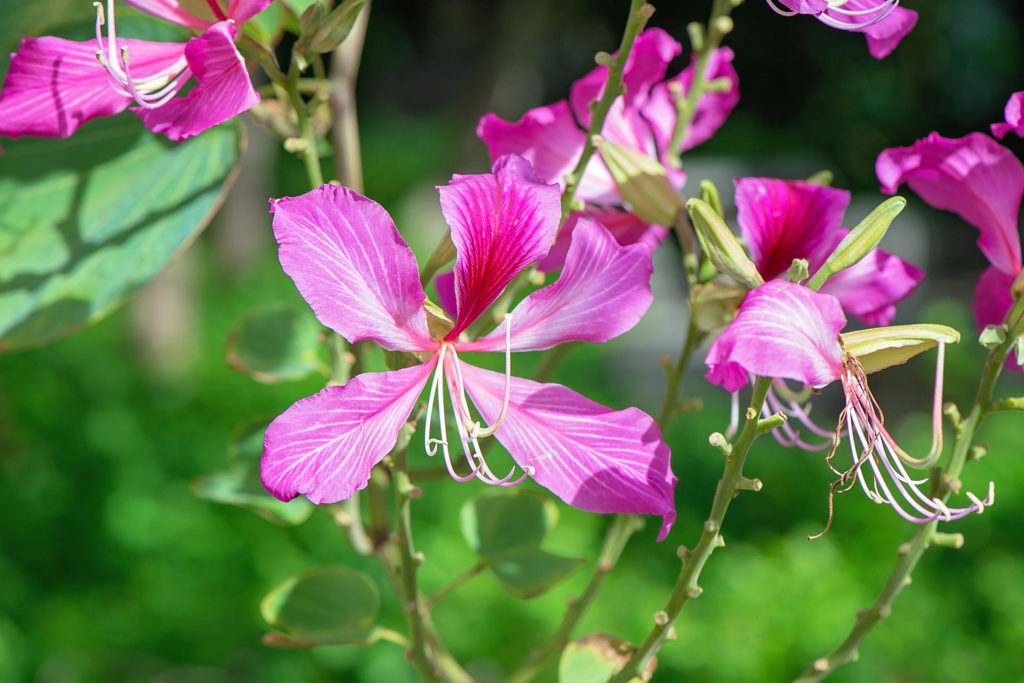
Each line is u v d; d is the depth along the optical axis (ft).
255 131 13.46
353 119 2.29
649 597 6.64
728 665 6.15
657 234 2.16
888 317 2.10
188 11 1.95
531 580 2.19
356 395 1.83
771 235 2.04
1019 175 2.02
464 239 1.88
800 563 6.81
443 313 1.90
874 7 1.98
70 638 6.50
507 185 1.89
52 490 7.39
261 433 2.27
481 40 15.14
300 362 2.35
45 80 1.99
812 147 15.98
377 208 1.82
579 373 10.28
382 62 21.36
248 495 2.20
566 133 2.17
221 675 6.51
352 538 2.19
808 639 6.28
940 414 1.83
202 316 11.84
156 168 2.22
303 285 1.80
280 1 2.19
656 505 1.86
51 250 2.20
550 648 2.17
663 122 2.30
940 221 15.46
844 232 2.05
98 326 10.47
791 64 15.58
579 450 1.89
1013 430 8.80
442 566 6.67
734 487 1.86
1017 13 14.73
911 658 6.37
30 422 8.00
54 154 2.20
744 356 1.73
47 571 7.02
